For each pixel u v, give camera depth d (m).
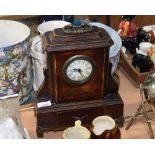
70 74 0.72
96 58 0.72
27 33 0.79
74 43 0.69
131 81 0.93
